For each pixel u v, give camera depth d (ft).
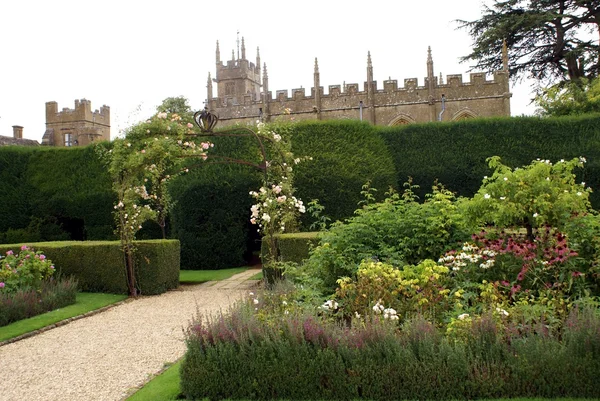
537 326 15.35
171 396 15.78
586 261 19.92
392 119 109.50
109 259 37.91
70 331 26.58
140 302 34.88
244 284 41.63
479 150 57.62
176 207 53.52
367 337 15.40
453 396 14.05
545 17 92.02
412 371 14.32
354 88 112.98
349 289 20.10
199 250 52.47
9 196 62.85
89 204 60.64
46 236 62.34
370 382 14.51
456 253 22.86
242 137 54.44
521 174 25.08
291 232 41.47
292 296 21.13
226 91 216.13
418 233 26.02
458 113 104.37
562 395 13.78
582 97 81.92
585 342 14.05
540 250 20.89
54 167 63.31
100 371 19.56
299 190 52.31
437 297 18.98
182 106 97.40
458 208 26.43
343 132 55.36
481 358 14.39
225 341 15.83
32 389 17.81
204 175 53.36
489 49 101.81
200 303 33.42
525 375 13.92
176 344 23.09
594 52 93.56
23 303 28.99
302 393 14.78
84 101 164.14
